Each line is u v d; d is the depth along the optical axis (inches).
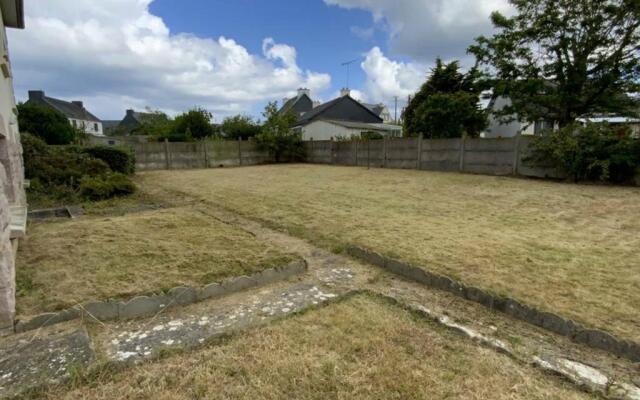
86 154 386.9
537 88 512.4
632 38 438.6
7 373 69.7
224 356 76.8
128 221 202.7
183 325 90.7
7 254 92.0
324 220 210.4
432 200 278.7
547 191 302.0
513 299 99.7
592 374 72.4
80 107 1648.6
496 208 245.8
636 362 77.0
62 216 233.1
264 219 217.2
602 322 90.7
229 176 474.0
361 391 66.7
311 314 97.0
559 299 103.2
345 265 139.5
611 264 133.4
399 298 108.3
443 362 76.0
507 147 405.4
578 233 179.3
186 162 620.4
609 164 316.2
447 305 104.3
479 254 143.8
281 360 75.5
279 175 479.2
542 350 81.3
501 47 532.1
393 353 79.0
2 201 93.0
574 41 471.8
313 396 65.3
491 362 76.0
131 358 75.7
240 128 799.1
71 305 95.3
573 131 351.3
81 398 64.0
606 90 472.7
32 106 590.9
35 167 322.3
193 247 150.9
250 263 130.0
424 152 498.9
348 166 607.2
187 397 64.6
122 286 108.2
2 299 85.4
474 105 650.2
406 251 147.9
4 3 221.5
